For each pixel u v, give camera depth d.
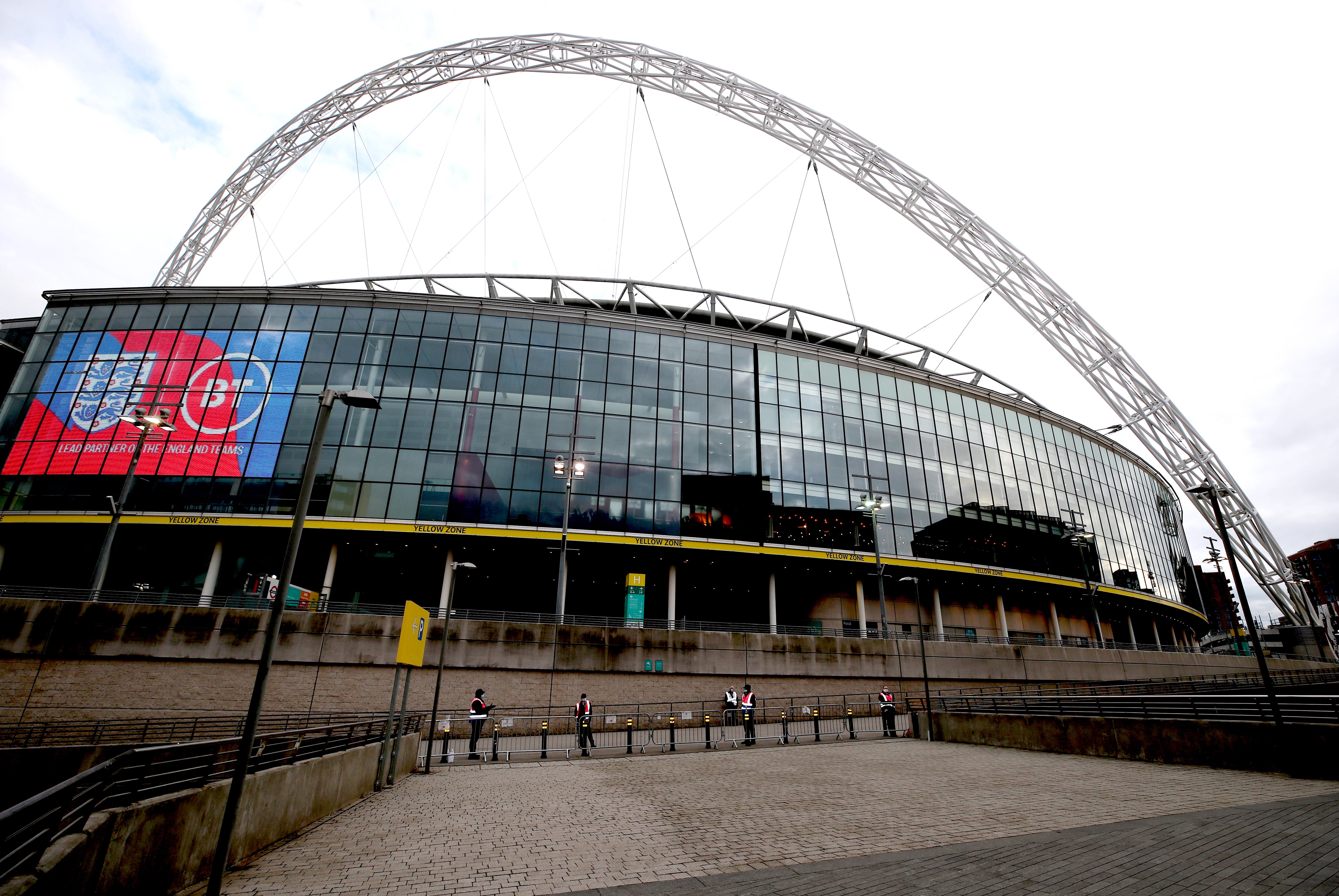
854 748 20.55
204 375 39.50
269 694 26.97
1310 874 6.51
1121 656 40.84
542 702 28.47
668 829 9.85
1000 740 20.06
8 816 4.25
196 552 39.78
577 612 45.22
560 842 9.11
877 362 49.56
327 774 11.10
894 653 34.03
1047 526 52.44
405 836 9.59
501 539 37.16
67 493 36.66
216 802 7.71
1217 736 14.16
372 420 38.81
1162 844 7.90
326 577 36.62
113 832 5.78
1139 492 65.94
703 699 30.22
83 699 26.02
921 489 47.19
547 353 42.16
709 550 39.72
